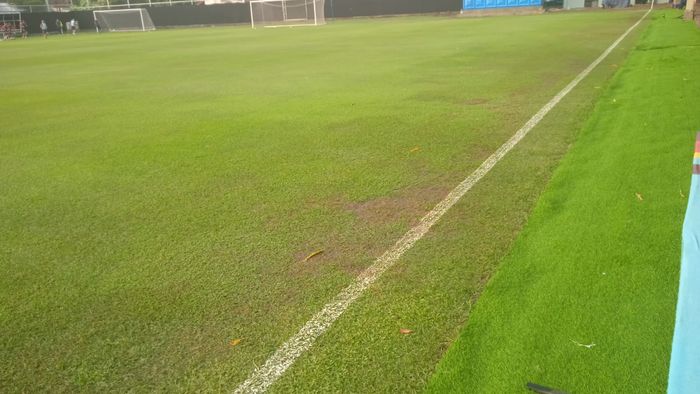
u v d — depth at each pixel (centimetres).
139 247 411
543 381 239
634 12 3516
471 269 346
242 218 454
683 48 1324
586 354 254
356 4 5044
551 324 278
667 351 251
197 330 303
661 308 283
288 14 4947
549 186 473
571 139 623
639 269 323
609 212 407
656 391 227
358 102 924
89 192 541
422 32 2723
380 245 389
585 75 1067
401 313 304
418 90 1016
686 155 514
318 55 1831
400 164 570
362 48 2014
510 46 1747
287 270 363
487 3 4528
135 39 3516
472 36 2275
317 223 435
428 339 280
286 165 589
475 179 511
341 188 510
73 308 333
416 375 254
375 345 278
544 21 3036
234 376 264
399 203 466
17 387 267
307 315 309
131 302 336
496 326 280
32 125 881
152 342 295
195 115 891
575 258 343
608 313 283
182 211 477
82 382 268
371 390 247
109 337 302
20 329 314
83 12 5297
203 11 5147
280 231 424
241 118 845
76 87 1339
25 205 514
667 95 787
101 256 400
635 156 526
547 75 1099
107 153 680
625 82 943
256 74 1405
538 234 383
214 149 670
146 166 615
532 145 608
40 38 4434
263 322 306
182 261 384
